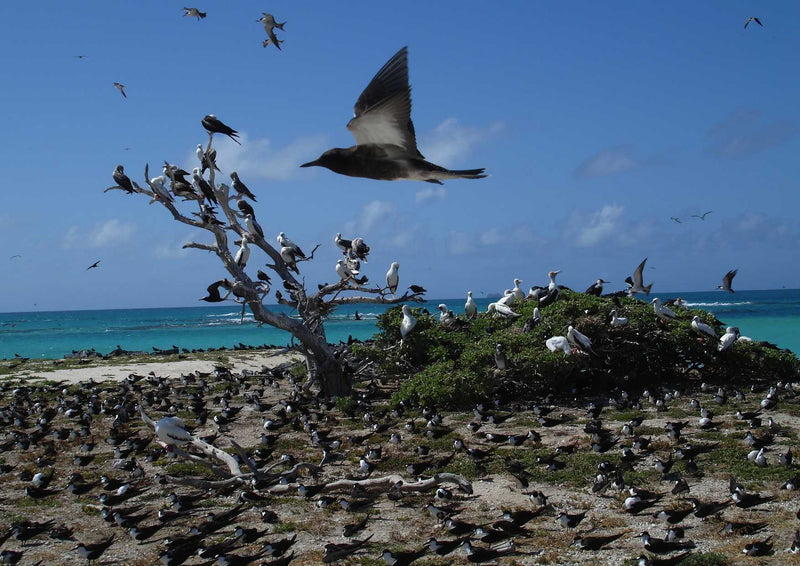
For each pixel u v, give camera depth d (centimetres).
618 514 1438
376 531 1409
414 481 1698
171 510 1541
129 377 3375
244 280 2678
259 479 1658
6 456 2083
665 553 1224
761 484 1567
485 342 2720
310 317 2744
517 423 2244
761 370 2764
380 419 2381
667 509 1409
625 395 2489
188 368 3978
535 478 1688
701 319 3006
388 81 575
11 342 7769
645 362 2808
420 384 2522
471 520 1438
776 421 2116
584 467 1742
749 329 6594
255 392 2905
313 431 2116
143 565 1262
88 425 2406
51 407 2766
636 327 2744
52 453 2091
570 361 2536
